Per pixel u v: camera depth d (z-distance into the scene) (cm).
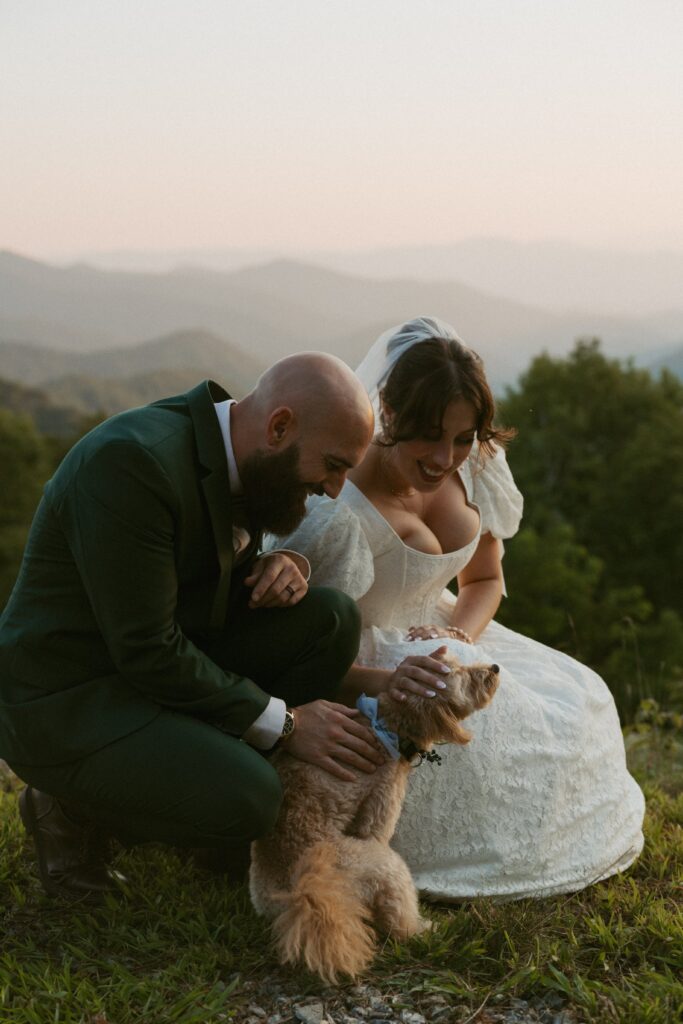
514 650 352
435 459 303
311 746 268
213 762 247
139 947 249
